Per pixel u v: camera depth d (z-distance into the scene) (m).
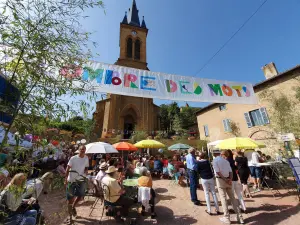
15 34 1.56
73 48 1.91
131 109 25.77
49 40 1.71
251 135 14.23
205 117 20.77
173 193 6.56
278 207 4.63
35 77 1.63
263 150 12.70
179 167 8.72
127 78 5.21
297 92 9.37
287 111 9.34
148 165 10.03
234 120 16.27
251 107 14.45
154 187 7.59
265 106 13.15
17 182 1.91
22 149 1.53
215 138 18.53
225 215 3.89
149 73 5.63
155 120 27.55
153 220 4.09
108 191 3.86
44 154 1.71
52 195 5.34
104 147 7.38
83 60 2.10
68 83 1.91
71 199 3.84
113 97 24.16
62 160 7.44
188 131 27.08
